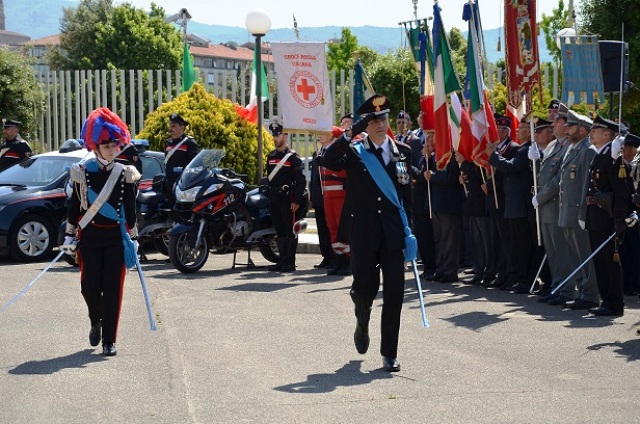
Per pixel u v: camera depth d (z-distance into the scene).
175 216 16.19
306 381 8.10
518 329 10.38
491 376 8.23
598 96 13.67
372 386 7.92
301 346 9.52
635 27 17.89
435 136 13.56
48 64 65.31
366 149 8.73
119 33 59.34
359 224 8.67
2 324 10.64
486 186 13.46
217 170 15.56
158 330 10.35
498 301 12.41
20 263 16.28
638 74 17.72
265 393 7.70
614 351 9.24
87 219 9.20
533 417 6.98
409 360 8.88
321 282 14.20
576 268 12.05
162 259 17.20
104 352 9.12
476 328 10.45
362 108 8.93
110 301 9.20
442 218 14.10
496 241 13.71
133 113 24.00
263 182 15.75
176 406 7.32
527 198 13.02
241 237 15.60
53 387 7.90
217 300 12.39
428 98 13.91
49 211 16.69
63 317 11.06
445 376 8.25
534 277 13.39
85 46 62.88
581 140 11.87
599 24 18.22
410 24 14.11
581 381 8.05
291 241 15.61
